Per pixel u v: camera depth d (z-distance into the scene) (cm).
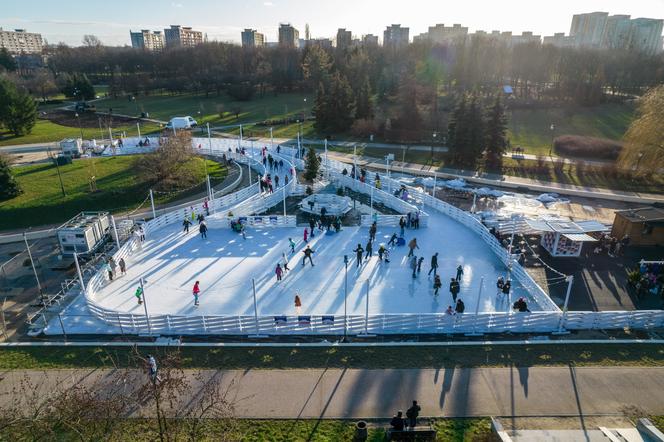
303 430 1641
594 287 2830
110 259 2859
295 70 12431
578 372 1969
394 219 3709
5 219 4031
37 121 8894
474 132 5969
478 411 1736
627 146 5044
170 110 10469
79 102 10556
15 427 1504
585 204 4588
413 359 2048
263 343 2172
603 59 11656
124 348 2141
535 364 2019
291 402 1775
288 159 6044
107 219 3619
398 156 6619
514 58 11706
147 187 4734
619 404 1788
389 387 1862
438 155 6644
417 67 10238
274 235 3541
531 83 12494
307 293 2669
